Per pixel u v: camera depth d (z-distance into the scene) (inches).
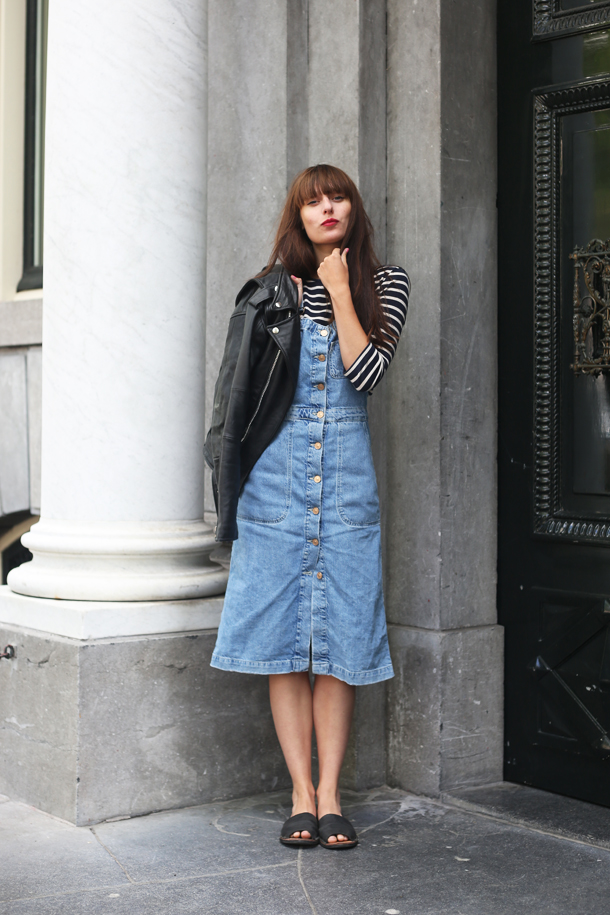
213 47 140.0
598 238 114.8
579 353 115.8
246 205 136.0
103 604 112.7
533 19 120.6
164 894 89.1
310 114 130.0
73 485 117.7
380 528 115.0
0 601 121.6
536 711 120.4
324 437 102.0
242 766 118.5
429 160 120.3
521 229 122.6
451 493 120.6
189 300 121.5
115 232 116.8
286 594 102.3
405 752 122.0
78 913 84.8
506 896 89.1
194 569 121.0
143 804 111.0
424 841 103.6
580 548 116.6
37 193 198.4
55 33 120.6
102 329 116.7
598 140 114.9
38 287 194.1
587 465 116.0
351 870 95.1
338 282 99.3
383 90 125.5
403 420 123.5
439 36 119.2
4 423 196.2
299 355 101.7
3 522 204.7
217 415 103.9
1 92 198.7
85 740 107.0
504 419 124.7
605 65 114.1
